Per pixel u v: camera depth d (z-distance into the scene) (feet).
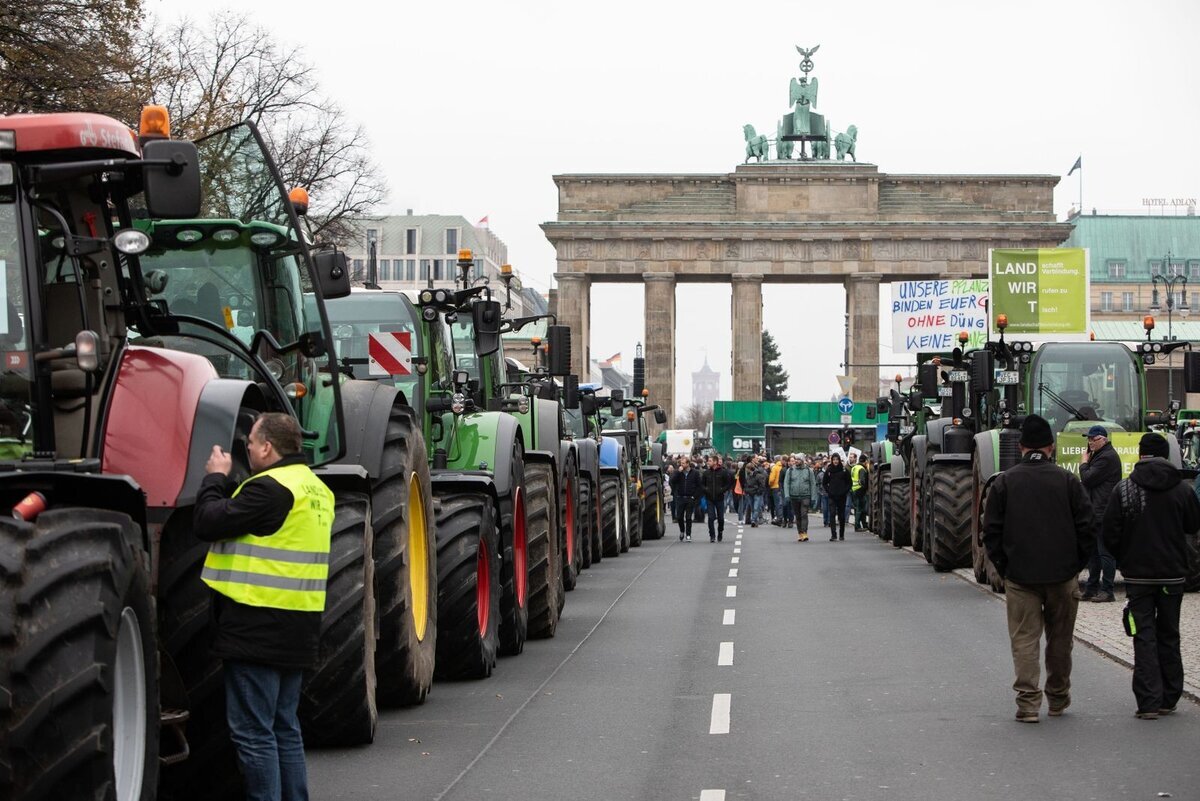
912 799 27.50
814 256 338.95
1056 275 74.54
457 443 46.93
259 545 22.61
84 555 18.44
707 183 341.82
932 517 83.05
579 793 28.19
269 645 22.50
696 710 37.63
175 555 25.00
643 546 120.47
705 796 27.89
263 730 22.65
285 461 23.12
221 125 113.70
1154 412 72.43
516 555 49.80
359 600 30.71
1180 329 253.85
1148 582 35.81
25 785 17.06
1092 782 28.76
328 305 47.96
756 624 57.62
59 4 84.64
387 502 33.99
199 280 30.48
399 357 46.47
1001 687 41.04
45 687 17.21
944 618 58.80
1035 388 72.13
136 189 25.02
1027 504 35.63
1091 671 43.86
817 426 267.80
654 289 338.75
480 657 41.96
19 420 22.53
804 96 350.23
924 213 340.18
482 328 51.44
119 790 19.49
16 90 83.51
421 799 27.68
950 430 85.25
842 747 32.65
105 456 23.12
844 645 50.65
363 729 31.65
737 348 338.54
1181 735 33.68
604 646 50.98
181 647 24.84
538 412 63.93
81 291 23.39
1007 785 28.58
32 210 22.77
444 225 453.17
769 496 170.30
